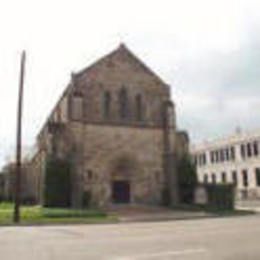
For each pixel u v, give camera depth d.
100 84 40.78
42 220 28.36
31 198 52.72
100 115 40.28
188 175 41.59
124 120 41.16
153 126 42.09
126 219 29.62
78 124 38.69
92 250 12.81
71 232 19.52
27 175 60.12
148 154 41.41
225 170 70.38
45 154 39.19
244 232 17.55
